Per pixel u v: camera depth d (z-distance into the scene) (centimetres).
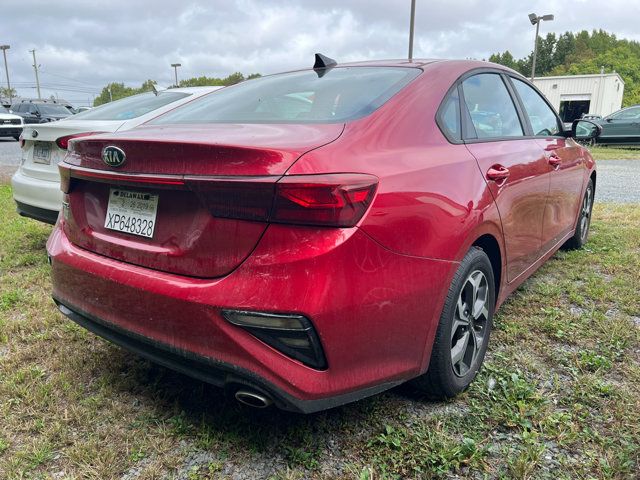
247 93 274
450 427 219
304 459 200
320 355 176
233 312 174
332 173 174
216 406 234
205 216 183
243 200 173
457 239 217
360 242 177
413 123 224
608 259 433
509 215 271
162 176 189
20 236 526
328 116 219
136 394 243
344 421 223
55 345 290
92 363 269
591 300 349
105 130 436
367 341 185
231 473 194
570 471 193
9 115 2017
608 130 1806
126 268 205
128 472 194
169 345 191
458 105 260
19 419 224
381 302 185
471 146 254
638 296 350
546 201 335
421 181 204
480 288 255
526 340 293
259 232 172
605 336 294
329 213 170
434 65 268
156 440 210
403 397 241
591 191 478
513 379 246
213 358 181
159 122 263
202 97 300
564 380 252
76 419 222
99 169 215
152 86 589
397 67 267
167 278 191
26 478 191
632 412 224
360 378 188
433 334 214
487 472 194
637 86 9950
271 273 171
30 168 449
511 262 287
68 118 509
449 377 229
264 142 182
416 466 195
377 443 209
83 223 234
